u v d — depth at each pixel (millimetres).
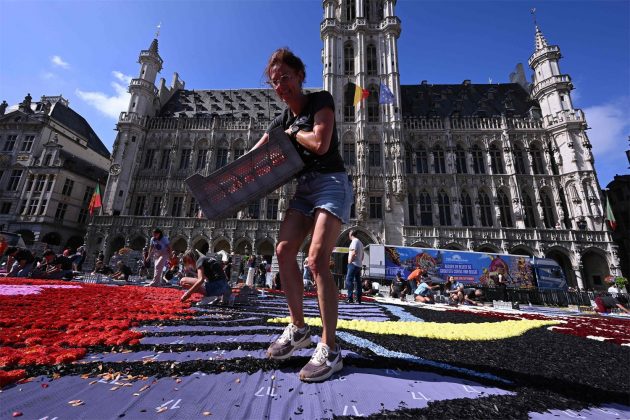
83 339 2846
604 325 7762
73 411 1601
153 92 44250
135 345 2861
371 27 43312
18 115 45438
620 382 2586
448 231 34844
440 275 25531
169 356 2578
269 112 45969
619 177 43438
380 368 2525
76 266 16109
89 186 45656
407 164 39469
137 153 40719
